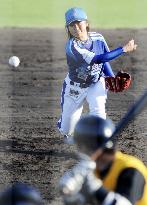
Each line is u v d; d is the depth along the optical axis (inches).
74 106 959.0
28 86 1368.1
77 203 397.4
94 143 445.4
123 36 1877.5
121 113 1145.4
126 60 1599.4
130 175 435.8
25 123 1096.8
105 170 446.6
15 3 2432.3
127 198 423.8
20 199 368.2
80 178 397.4
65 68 1534.2
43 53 1675.7
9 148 963.3
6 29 2003.0
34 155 934.4
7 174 851.4
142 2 2415.1
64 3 2386.8
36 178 837.8
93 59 918.4
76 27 924.0
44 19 2158.0
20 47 1742.1
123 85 962.7
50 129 1063.0
